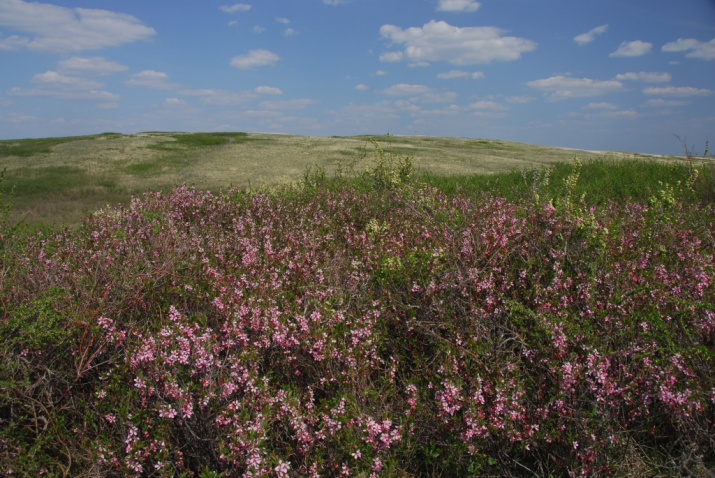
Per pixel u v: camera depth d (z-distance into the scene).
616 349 3.20
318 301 3.73
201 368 2.86
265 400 2.78
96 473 2.55
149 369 2.84
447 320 3.60
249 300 3.54
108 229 5.88
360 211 8.38
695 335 3.35
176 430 2.80
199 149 47.62
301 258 4.94
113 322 3.19
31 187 29.27
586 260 4.07
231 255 5.31
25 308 3.15
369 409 2.89
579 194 8.71
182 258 4.64
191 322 3.34
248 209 8.19
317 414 2.84
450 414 2.85
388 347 3.72
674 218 5.24
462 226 5.03
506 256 4.09
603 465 2.71
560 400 2.83
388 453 2.74
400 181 8.08
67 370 3.14
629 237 4.82
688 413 2.73
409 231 5.96
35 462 2.57
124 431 2.63
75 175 33.72
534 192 5.71
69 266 4.34
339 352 3.21
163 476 2.47
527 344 3.28
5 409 3.00
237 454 2.52
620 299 3.40
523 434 2.83
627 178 13.39
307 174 13.39
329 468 2.70
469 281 3.84
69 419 3.00
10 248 4.33
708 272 3.87
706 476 2.72
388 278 4.19
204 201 8.57
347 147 49.22
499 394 2.79
